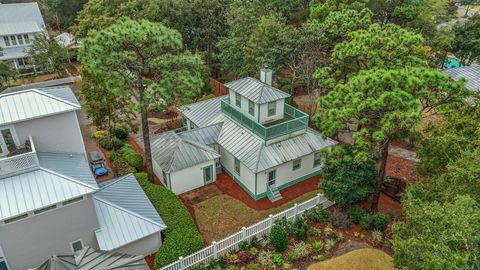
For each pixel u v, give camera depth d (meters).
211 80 44.88
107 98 28.03
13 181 16.39
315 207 22.52
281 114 27.20
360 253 19.66
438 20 48.62
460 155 16.70
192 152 25.84
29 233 16.53
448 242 11.98
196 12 46.69
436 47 43.12
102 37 21.39
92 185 17.36
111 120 31.66
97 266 14.53
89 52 22.08
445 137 17.66
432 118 32.09
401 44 25.44
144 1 48.25
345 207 22.72
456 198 13.22
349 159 20.53
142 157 30.05
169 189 25.45
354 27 32.81
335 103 20.36
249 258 19.33
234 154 25.80
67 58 49.38
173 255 18.47
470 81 31.38
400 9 43.78
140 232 18.69
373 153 20.16
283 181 26.23
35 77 49.56
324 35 33.81
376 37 26.23
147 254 19.70
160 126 35.88
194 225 21.53
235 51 40.84
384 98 17.45
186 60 23.72
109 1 50.41
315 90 35.31
